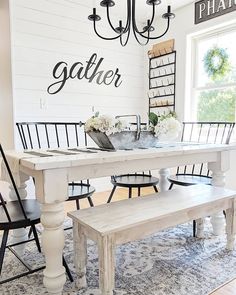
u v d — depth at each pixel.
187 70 3.50
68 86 3.34
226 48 3.16
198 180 2.39
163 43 3.74
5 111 3.09
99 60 3.59
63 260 1.53
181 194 1.82
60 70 3.25
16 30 2.90
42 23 3.08
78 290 1.49
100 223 1.33
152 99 3.97
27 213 1.52
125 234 1.33
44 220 1.32
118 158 1.44
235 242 2.04
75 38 3.35
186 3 3.35
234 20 2.96
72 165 1.30
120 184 2.33
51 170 1.26
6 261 1.81
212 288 1.50
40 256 1.87
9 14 2.84
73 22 3.31
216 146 1.98
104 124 1.67
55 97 3.25
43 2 3.07
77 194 2.01
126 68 3.88
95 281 1.58
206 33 3.34
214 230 2.18
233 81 3.12
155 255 1.88
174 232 2.27
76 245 1.47
